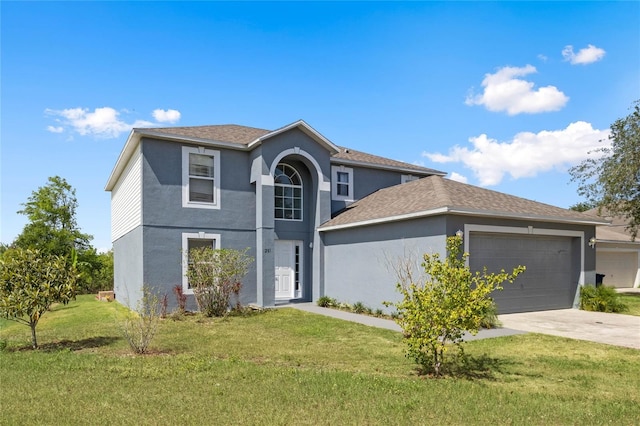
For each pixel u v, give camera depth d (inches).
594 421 194.7
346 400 218.4
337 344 361.4
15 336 428.5
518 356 318.7
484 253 500.1
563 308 570.6
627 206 803.4
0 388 240.5
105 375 265.3
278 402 215.0
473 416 198.4
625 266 997.2
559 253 573.0
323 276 648.4
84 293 1099.9
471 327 264.7
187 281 565.6
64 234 1112.2
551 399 225.3
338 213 687.1
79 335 412.2
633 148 769.6
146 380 254.7
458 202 467.2
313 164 650.8
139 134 543.5
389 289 515.5
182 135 569.0
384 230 534.6
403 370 282.2
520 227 518.6
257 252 611.5
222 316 518.6
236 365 288.2
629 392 240.1
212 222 592.1
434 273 276.5
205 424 186.7
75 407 208.5
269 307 591.8
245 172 626.8
